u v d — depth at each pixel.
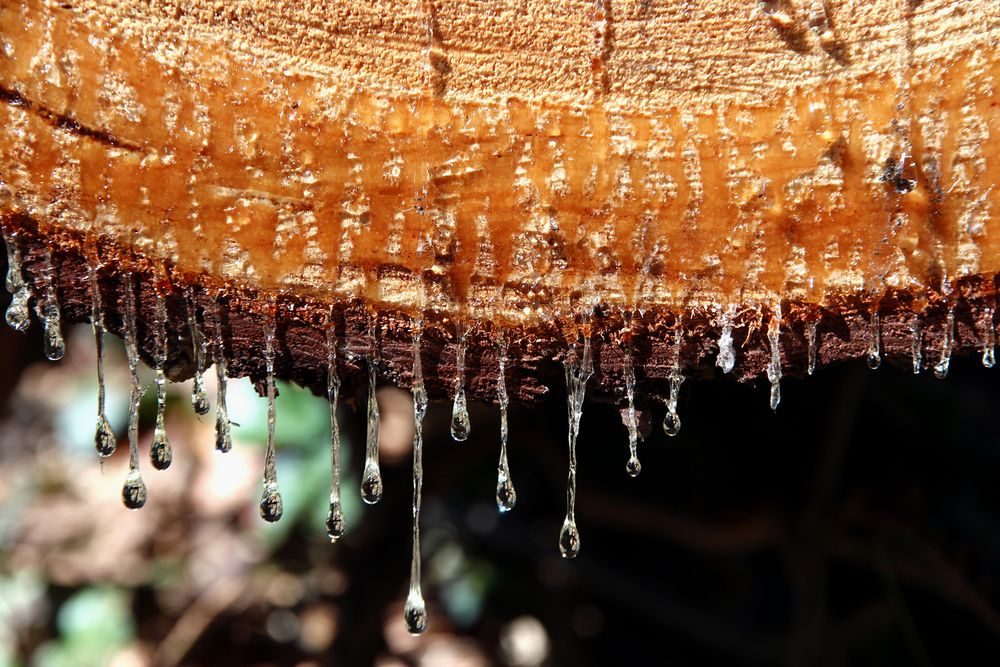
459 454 0.76
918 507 0.68
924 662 0.66
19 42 0.49
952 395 0.69
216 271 0.51
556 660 0.76
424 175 0.50
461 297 0.51
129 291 0.51
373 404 0.52
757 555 0.75
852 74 0.50
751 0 0.50
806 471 0.69
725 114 0.50
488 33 0.50
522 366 0.52
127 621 0.81
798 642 0.68
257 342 0.51
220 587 0.82
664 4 0.50
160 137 0.50
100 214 0.50
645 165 0.50
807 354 0.51
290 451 0.79
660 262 0.51
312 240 0.50
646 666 0.75
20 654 0.79
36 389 1.00
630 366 0.52
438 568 0.80
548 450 0.73
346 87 0.50
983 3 0.49
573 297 0.51
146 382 0.90
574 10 0.50
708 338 0.51
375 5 0.50
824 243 0.51
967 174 0.50
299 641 0.81
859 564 0.70
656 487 0.72
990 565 0.67
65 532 0.87
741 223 0.50
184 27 0.49
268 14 0.49
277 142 0.50
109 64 0.49
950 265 0.50
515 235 0.51
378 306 0.51
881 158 0.50
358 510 0.77
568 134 0.50
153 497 0.88
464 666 0.79
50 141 0.50
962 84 0.50
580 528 0.78
